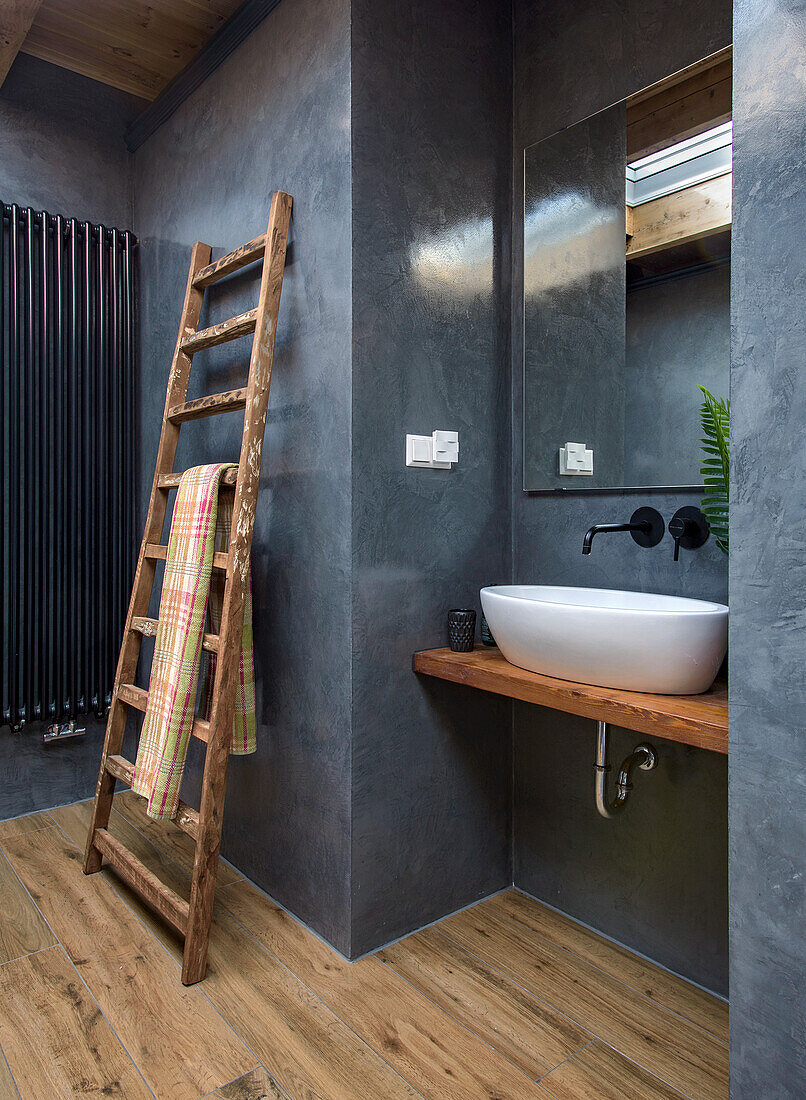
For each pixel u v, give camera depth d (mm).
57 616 2416
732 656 1025
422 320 1749
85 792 2598
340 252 1617
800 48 926
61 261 2402
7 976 1562
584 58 1785
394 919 1737
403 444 1715
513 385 1990
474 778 1919
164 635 1765
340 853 1666
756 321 987
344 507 1629
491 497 1942
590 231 1779
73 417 2436
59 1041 1375
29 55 2389
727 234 1515
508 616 1476
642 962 1678
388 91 1649
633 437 1699
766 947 988
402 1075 1312
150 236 2541
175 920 1612
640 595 1603
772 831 979
